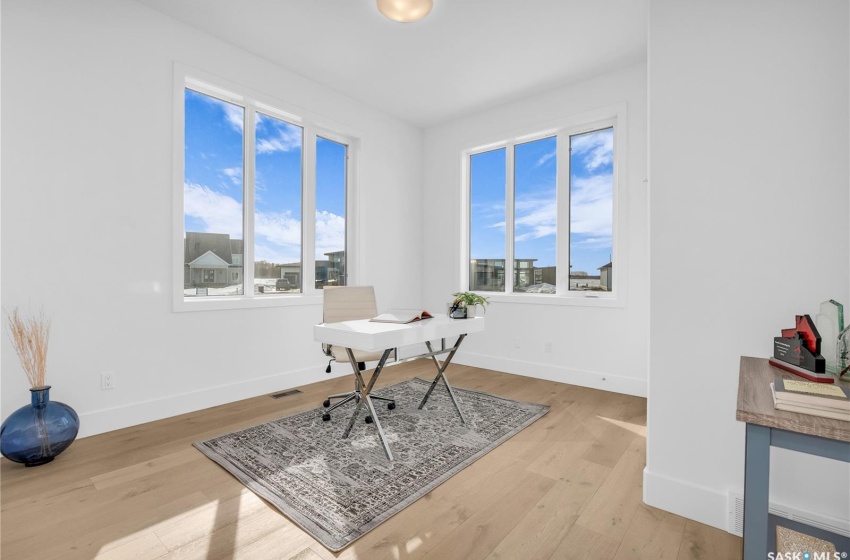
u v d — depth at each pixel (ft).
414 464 7.52
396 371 14.88
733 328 5.71
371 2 9.31
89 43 8.74
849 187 5.01
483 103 14.76
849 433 2.97
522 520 5.92
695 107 5.95
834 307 4.34
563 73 12.53
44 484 6.77
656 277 6.26
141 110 9.47
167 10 9.66
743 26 5.61
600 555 5.20
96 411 8.86
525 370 14.25
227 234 11.46
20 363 7.90
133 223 9.36
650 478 6.30
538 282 14.60
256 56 11.62
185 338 10.27
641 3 9.25
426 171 17.17
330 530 5.59
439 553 5.22
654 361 6.28
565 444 8.54
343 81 13.12
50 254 8.27
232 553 5.18
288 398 11.46
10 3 7.80
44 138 8.18
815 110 5.19
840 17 5.05
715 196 5.81
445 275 16.58
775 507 5.36
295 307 12.64
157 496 6.44
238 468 7.30
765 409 3.36
